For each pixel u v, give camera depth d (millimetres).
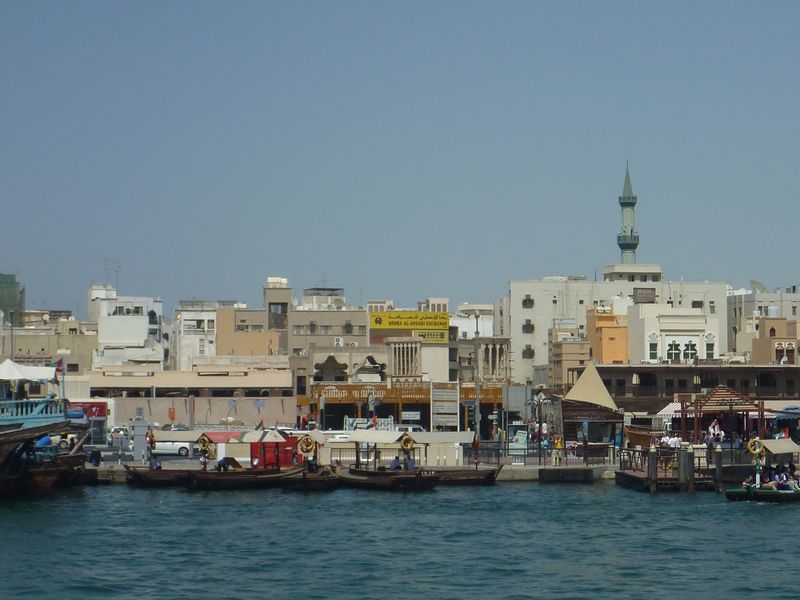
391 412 163750
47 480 110500
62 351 189000
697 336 178250
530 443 144250
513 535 88812
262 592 71562
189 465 120875
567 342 186375
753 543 85625
